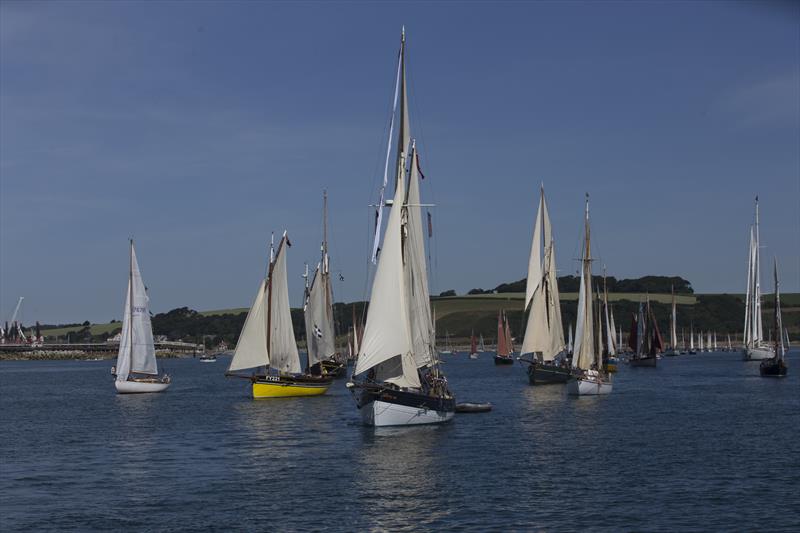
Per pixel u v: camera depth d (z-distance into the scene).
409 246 67.44
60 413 91.56
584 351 105.44
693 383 132.62
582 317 105.19
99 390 135.00
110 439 67.44
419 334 68.44
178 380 164.25
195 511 41.94
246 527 39.00
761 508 41.75
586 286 105.00
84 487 47.84
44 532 38.47
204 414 86.50
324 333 119.31
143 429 74.06
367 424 68.94
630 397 103.88
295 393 104.62
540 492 45.31
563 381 127.88
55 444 64.88
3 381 173.88
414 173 68.19
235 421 79.06
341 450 59.31
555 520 39.75
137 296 119.38
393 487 46.75
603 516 40.41
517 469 51.62
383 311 64.12
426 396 68.06
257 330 101.69
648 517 40.22
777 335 147.62
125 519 40.53
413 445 61.16
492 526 38.88
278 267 102.94
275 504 43.19
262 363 101.94
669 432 68.50
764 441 63.22
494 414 82.69
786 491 45.38
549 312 128.50
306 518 40.44
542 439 64.19
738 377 148.75
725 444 61.69
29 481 49.69
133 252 118.38
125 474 51.69
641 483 47.47
